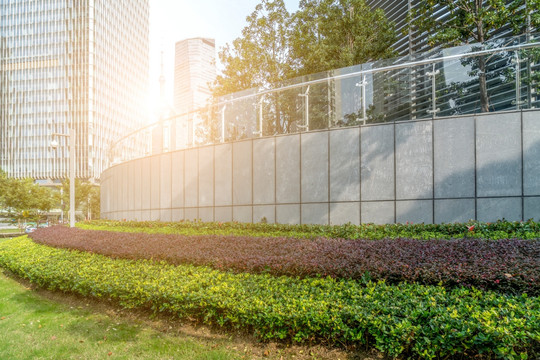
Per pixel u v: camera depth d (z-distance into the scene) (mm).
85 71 75375
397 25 26469
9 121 77125
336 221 12477
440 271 4949
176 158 17484
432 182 11312
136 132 21562
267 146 14203
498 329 3373
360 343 4176
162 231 13648
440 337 3555
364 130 12328
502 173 10594
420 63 12109
